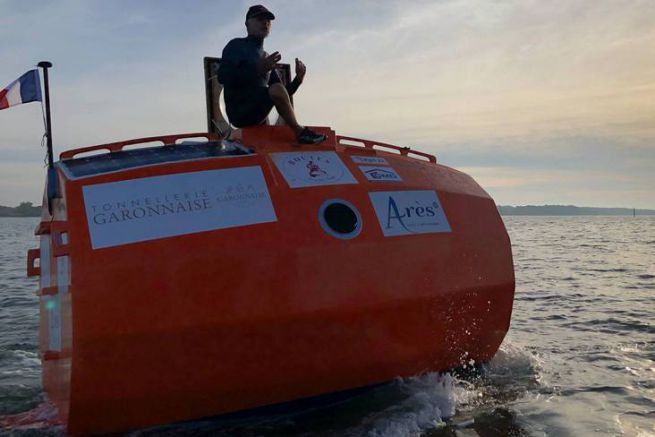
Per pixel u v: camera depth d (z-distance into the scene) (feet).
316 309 11.85
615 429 12.16
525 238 120.78
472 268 14.33
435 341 13.75
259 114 15.07
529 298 31.63
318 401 12.89
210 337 11.19
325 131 15.21
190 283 11.12
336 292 12.11
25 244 114.83
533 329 22.99
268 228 12.06
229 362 11.51
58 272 12.79
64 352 11.62
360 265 12.54
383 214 13.46
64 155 13.82
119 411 11.25
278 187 12.83
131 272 10.85
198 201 12.03
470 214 15.12
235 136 14.96
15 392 16.72
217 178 12.56
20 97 13.39
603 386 15.02
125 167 12.49
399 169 14.97
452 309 13.82
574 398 14.07
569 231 173.17
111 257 10.92
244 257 11.54
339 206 13.01
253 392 12.00
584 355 18.40
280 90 14.43
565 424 12.41
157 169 12.41
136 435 11.76
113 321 10.60
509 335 21.79
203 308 11.09
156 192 11.96
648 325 23.48
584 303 29.63
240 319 11.28
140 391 11.10
